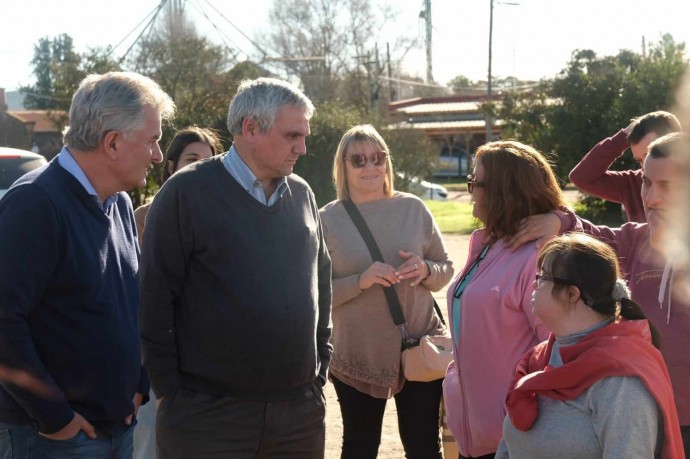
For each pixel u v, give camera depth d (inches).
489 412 136.4
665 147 116.5
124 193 136.0
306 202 139.7
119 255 127.9
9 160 389.1
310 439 139.6
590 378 100.6
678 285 125.1
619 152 187.9
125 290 128.1
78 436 120.7
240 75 1307.8
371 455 178.2
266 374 130.6
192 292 131.0
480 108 1035.3
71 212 119.1
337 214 179.8
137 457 167.5
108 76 123.4
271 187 136.1
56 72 1314.0
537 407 105.7
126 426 129.0
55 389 116.2
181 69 1272.1
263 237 130.9
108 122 120.1
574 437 102.0
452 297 144.2
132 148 122.5
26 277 113.7
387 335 172.1
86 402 122.1
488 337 136.3
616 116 918.4
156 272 129.8
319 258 146.1
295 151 132.5
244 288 128.8
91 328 120.7
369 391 174.2
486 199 138.7
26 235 114.0
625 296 104.3
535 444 104.8
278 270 131.0
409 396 173.8
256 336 129.2
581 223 142.6
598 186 189.3
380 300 172.2
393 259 176.4
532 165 137.9
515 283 134.3
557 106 960.9
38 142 1925.4
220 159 133.9
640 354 101.0
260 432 133.2
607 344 101.0
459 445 143.8
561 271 104.4
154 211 130.9
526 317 134.8
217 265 129.1
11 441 119.9
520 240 135.9
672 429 100.5
